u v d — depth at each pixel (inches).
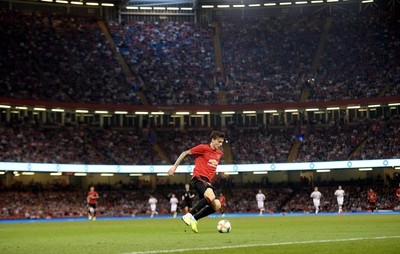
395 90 4170.8
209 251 592.4
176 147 4207.7
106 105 4128.9
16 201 3604.8
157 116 4495.6
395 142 3924.7
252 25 5177.2
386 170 4106.8
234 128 4394.7
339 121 4284.0
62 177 4126.5
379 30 4830.2
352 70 4495.6
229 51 4889.3
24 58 4288.9
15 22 4611.2
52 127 4082.2
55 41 4589.1
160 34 5007.4
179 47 4891.7
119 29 4963.1
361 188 3902.6
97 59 4562.0
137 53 4739.2
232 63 4746.6
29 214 3523.6
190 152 908.0
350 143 4067.4
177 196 4057.6
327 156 4015.8
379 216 2369.6
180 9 5260.8
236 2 5147.6
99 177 4237.2
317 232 1020.5
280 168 3885.3
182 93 4397.1
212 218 2551.7
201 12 5280.5
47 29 4680.1
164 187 4128.9
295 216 2760.8
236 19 5251.0
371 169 4001.0
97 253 606.2
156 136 4291.3
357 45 4731.8
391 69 4397.1
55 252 643.5
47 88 4079.7
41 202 3683.6
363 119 4232.3
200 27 5162.4
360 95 4229.8
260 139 4274.1
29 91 3976.4
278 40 4970.5
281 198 3976.4
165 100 4315.9
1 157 3553.2
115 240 863.1
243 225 1567.4
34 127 3998.5
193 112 4269.2
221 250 601.9
